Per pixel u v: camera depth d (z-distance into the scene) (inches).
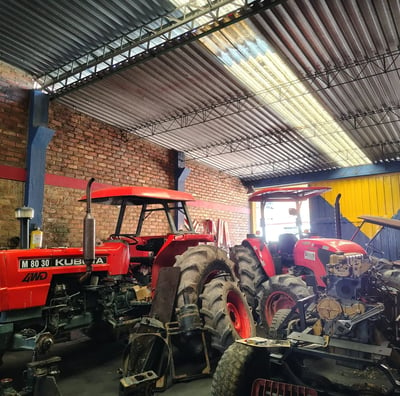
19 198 240.7
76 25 205.2
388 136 339.9
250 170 457.1
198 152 386.9
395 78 243.3
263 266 223.3
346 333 99.4
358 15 187.3
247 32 200.8
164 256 170.7
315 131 331.0
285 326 133.8
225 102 276.7
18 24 203.5
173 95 266.8
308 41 208.2
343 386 96.4
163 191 172.7
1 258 115.0
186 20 188.2
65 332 134.6
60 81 252.1
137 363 121.6
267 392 96.3
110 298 146.3
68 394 125.0
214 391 98.3
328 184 464.8
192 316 136.0
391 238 414.9
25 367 151.6
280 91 261.3
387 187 422.3
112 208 297.1
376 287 114.1
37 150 247.0
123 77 242.8
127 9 193.6
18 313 117.6
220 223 441.4
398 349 102.4
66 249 134.8
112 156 311.4
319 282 202.4
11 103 242.5
